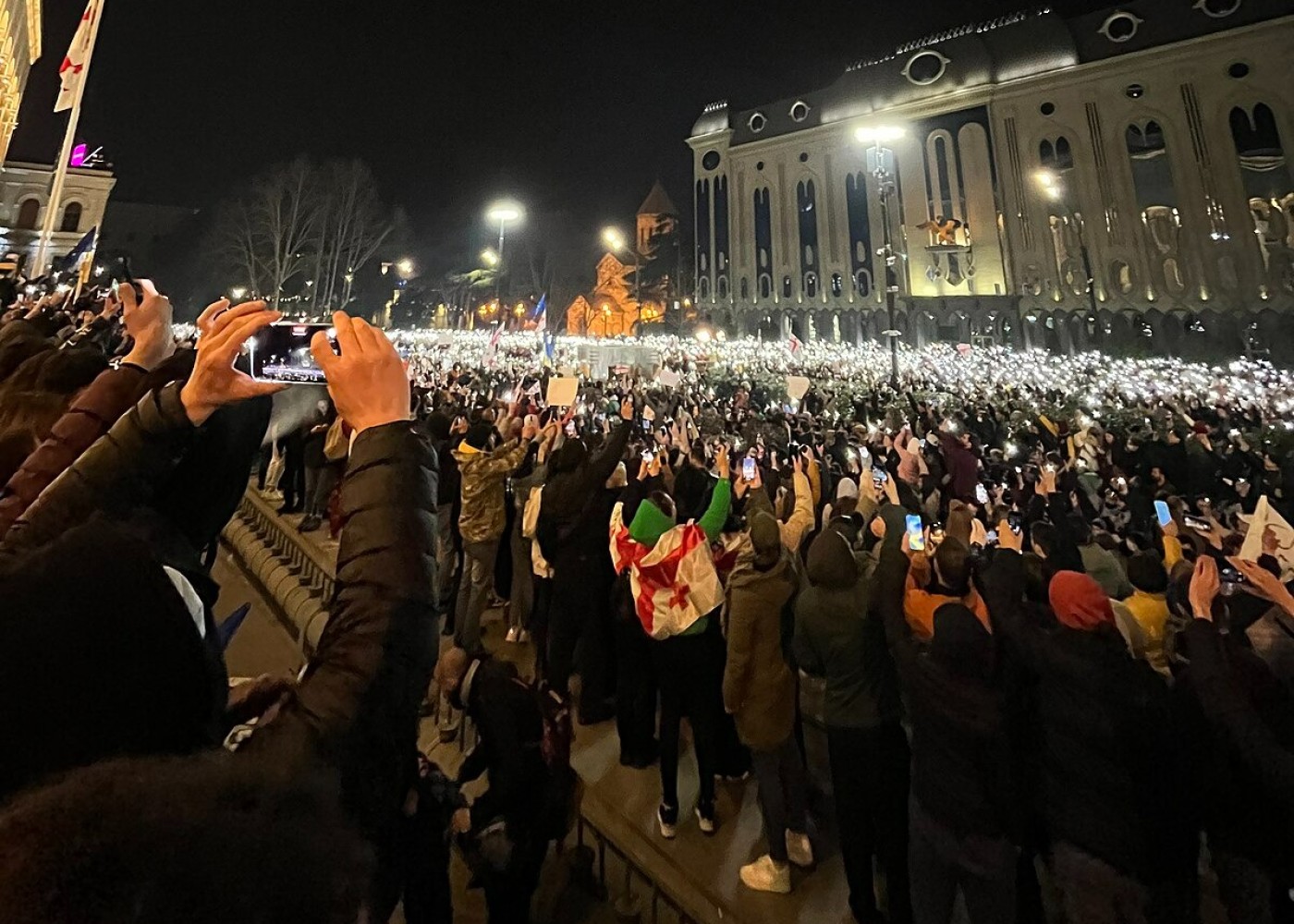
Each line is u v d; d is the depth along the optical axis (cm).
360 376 137
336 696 103
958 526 544
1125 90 5247
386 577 119
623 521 479
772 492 736
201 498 176
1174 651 368
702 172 7412
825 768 493
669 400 1902
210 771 74
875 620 344
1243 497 973
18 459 217
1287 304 4569
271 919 63
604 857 400
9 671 77
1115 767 264
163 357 200
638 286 7912
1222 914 351
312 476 943
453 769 478
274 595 747
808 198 6606
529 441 800
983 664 298
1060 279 5325
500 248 2883
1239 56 4891
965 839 286
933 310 5628
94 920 52
